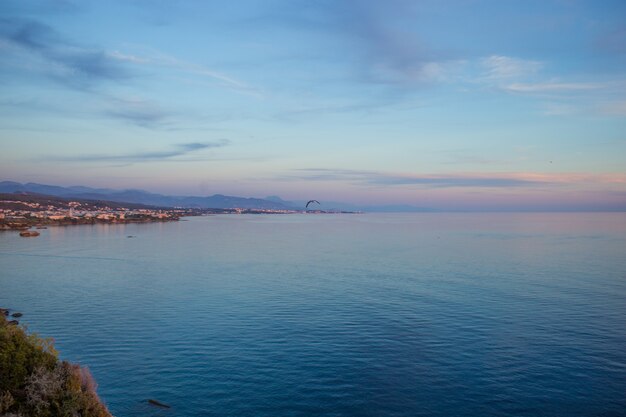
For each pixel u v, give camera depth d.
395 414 40.31
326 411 40.69
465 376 47.41
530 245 188.75
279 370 49.09
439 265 126.94
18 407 28.52
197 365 50.41
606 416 39.94
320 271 117.12
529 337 59.41
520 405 41.66
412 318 68.56
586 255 149.25
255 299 82.81
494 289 90.75
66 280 104.25
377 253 161.25
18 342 32.91
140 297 85.25
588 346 56.03
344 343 57.47
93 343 58.00
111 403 41.66
